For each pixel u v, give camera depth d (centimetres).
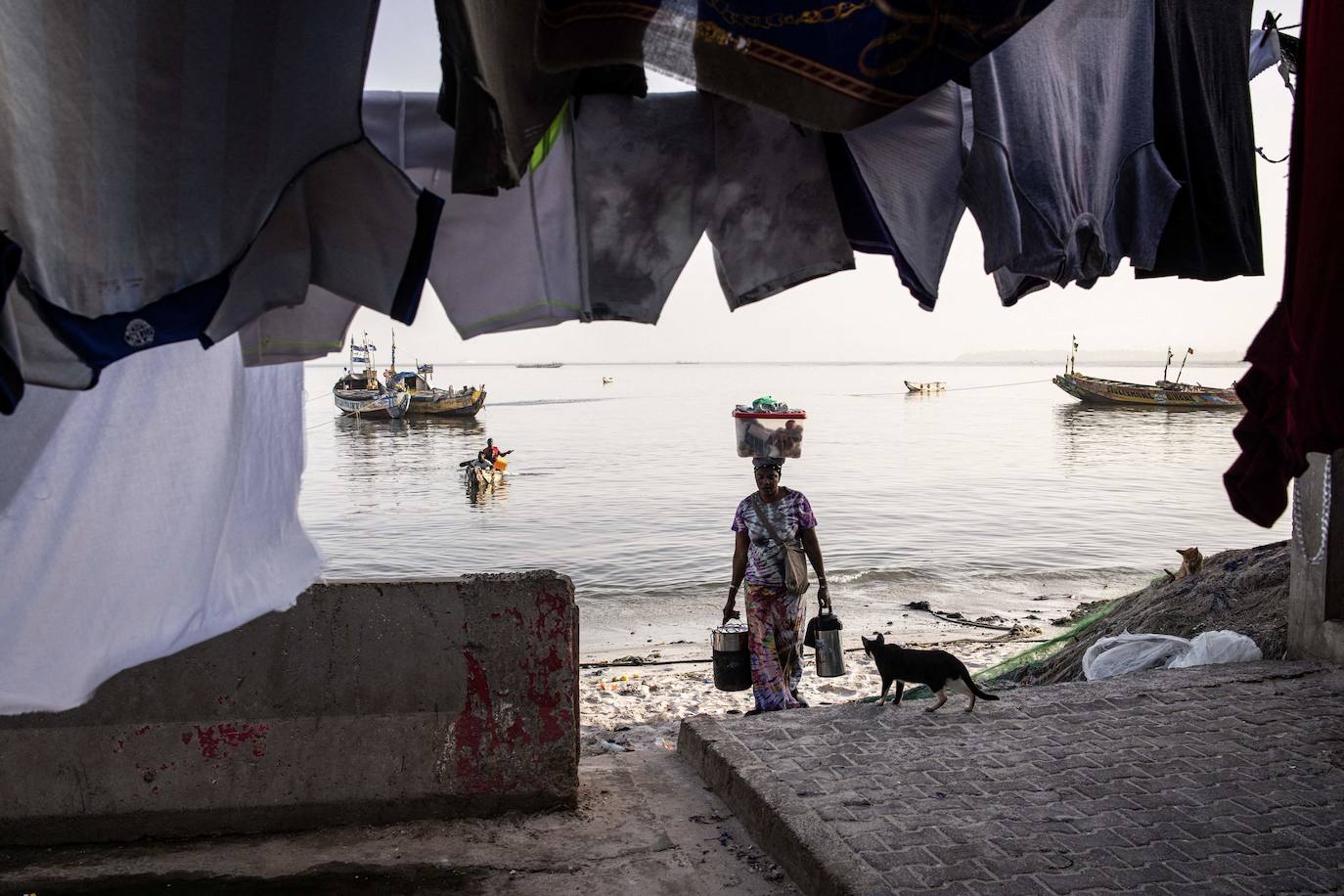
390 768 443
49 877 397
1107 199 264
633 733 689
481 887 392
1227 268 279
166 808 429
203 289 199
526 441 5475
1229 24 273
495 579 453
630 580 1828
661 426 6850
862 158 265
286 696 437
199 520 275
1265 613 689
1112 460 4219
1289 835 400
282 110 197
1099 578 1773
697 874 404
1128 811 423
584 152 261
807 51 211
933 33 213
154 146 192
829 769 469
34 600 262
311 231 209
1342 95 225
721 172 270
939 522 2500
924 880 363
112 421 263
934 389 14038
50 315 186
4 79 176
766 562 618
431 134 241
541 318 259
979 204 246
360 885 393
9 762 421
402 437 5747
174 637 279
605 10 204
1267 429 235
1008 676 830
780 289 279
